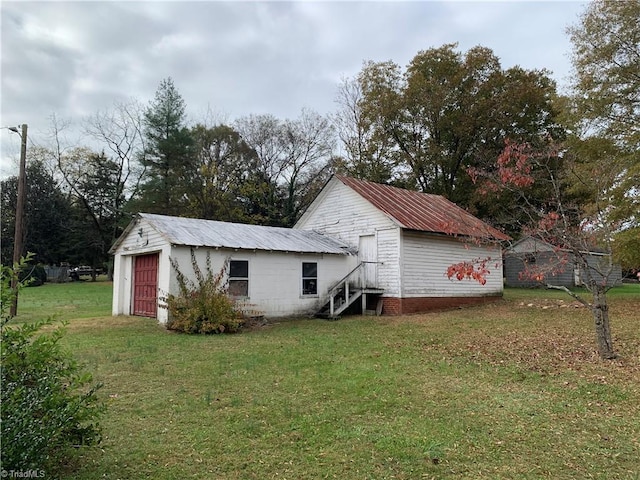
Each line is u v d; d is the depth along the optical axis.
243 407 5.81
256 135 42.09
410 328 12.99
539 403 6.13
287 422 5.28
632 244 15.44
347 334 12.13
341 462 4.27
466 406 5.97
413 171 35.03
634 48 18.25
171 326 12.62
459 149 33.25
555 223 8.62
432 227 17.69
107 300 23.53
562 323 12.84
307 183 42.09
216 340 11.13
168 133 35.94
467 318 14.91
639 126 18.11
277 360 8.65
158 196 35.12
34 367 3.71
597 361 8.27
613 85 18.38
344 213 19.44
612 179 12.41
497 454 4.51
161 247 14.05
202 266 14.04
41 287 33.50
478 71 32.84
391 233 17.39
